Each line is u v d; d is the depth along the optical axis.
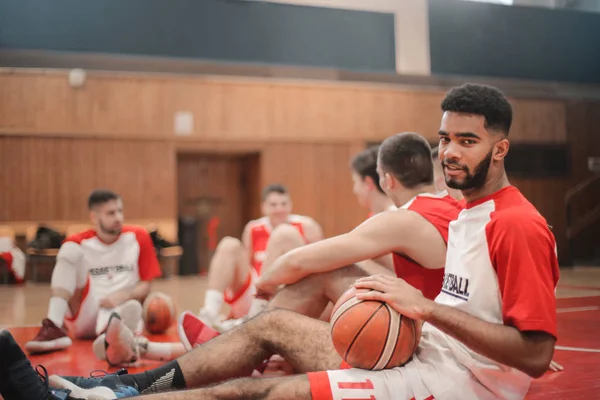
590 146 12.27
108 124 10.27
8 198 9.87
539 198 11.98
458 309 1.54
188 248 10.79
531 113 11.98
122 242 4.16
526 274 1.43
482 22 8.51
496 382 1.57
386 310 1.60
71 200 10.12
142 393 1.97
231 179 11.77
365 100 11.41
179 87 10.59
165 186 10.52
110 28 7.38
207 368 1.99
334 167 11.30
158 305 4.16
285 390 1.61
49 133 10.02
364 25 8.27
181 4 7.64
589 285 7.64
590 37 8.84
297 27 8.06
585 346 3.39
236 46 7.86
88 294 3.88
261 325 2.04
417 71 8.35
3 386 1.66
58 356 3.39
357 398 1.59
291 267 2.28
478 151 1.56
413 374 1.62
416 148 2.34
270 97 11.02
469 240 1.60
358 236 2.19
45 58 9.27
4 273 9.16
